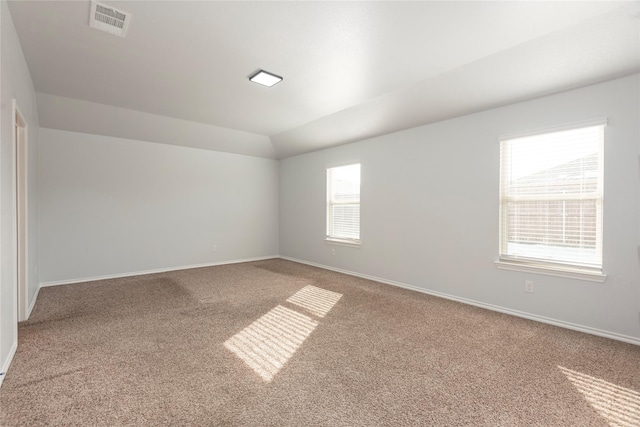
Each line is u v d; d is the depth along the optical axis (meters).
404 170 4.24
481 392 1.81
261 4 1.99
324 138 5.16
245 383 1.89
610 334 2.59
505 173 3.28
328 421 1.55
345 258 5.20
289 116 4.47
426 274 3.97
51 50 2.62
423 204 4.00
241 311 3.23
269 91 3.49
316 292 3.98
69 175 4.41
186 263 5.52
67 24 2.24
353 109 4.09
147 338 2.54
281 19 2.15
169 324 2.85
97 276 4.64
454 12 2.05
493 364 2.14
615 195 2.57
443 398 1.75
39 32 2.34
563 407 1.67
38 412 1.60
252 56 2.69
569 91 2.81
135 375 1.97
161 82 3.28
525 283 3.08
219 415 1.59
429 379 1.95
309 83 3.26
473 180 3.49
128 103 3.95
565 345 2.44
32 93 3.34
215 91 3.52
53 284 4.29
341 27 2.24
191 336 2.59
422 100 3.48
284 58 2.71
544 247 3.01
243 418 1.57
